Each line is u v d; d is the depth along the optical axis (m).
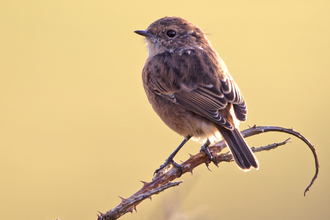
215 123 9.89
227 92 10.20
